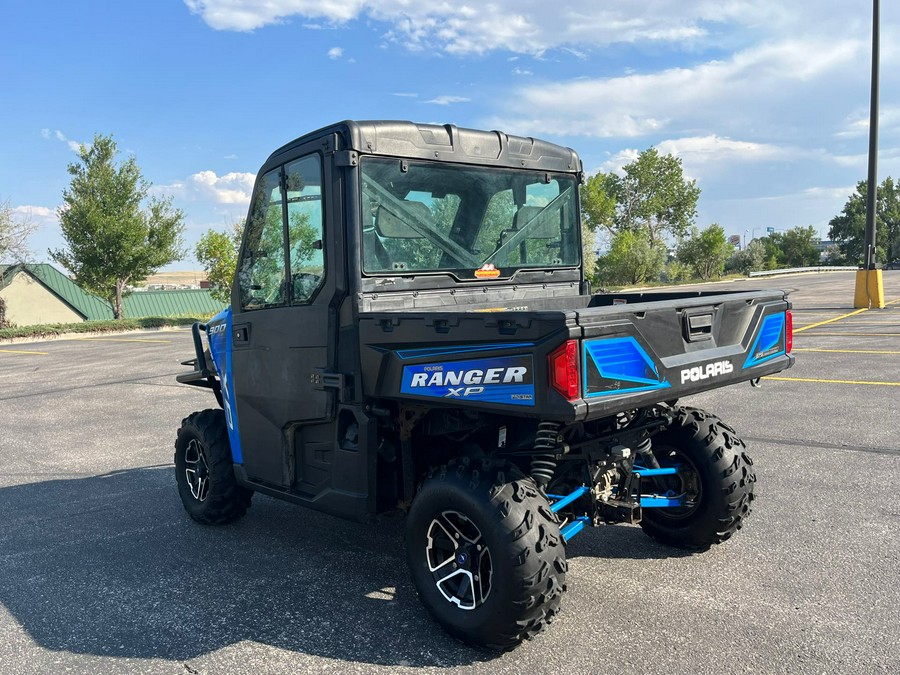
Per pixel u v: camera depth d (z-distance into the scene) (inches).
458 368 123.3
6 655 129.6
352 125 138.3
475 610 122.3
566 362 108.7
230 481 188.7
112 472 262.2
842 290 1195.9
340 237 139.9
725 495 156.4
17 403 436.5
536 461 132.3
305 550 177.8
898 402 315.0
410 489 145.9
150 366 601.9
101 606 148.9
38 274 1795.0
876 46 754.2
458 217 157.2
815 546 166.1
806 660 118.4
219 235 1348.4
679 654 121.7
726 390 362.3
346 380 142.4
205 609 145.7
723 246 2588.6
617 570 157.9
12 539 193.2
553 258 179.0
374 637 131.9
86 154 1355.8
